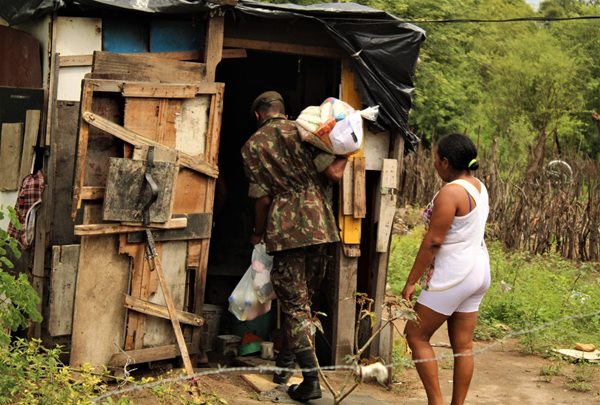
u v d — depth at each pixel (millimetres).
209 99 7086
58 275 6734
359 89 7781
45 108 6855
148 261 6941
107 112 6680
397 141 7977
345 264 7906
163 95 6816
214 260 9547
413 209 21500
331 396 7242
